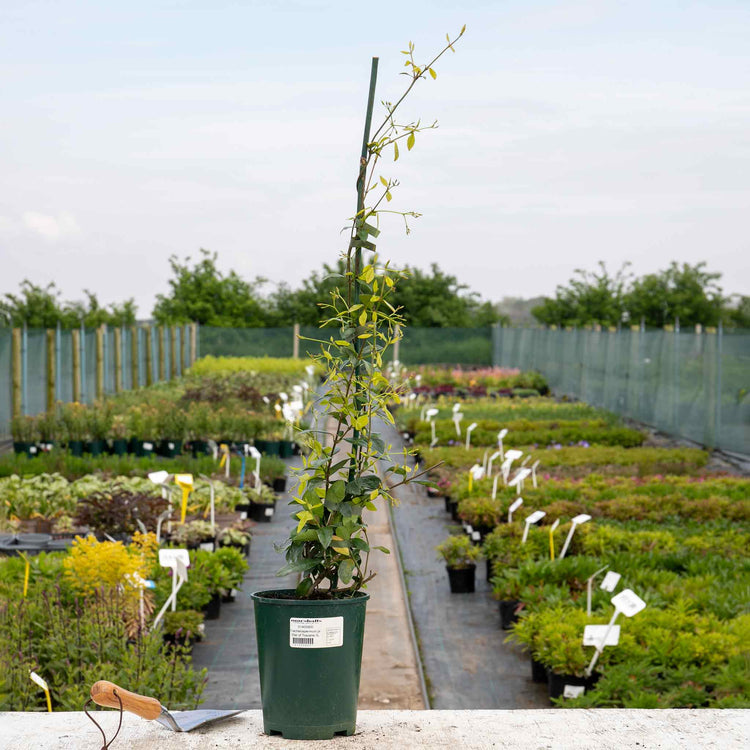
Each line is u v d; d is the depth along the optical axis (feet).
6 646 17.94
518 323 183.73
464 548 31.81
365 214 11.68
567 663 20.79
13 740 11.15
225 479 44.34
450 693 23.09
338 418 11.91
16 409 67.41
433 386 111.24
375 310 11.78
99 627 18.66
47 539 30.01
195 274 161.68
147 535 26.43
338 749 10.90
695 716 11.91
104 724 11.69
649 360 77.77
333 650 11.19
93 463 46.39
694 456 54.29
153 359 105.29
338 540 11.57
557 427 72.38
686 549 31.22
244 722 11.93
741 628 21.21
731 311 136.67
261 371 112.16
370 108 11.75
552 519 34.17
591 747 10.93
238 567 29.19
